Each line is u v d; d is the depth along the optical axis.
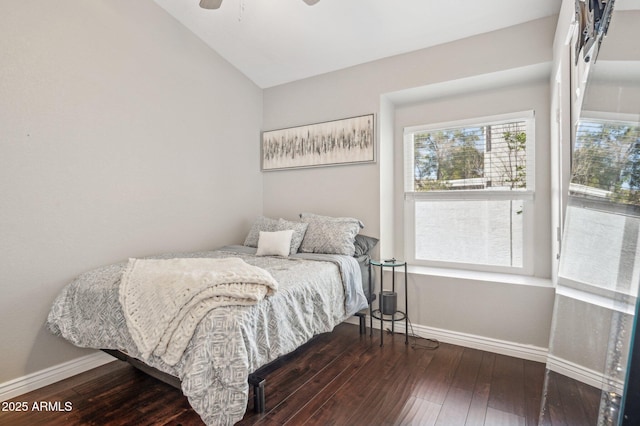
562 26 2.00
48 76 2.13
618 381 0.92
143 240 2.69
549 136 2.71
